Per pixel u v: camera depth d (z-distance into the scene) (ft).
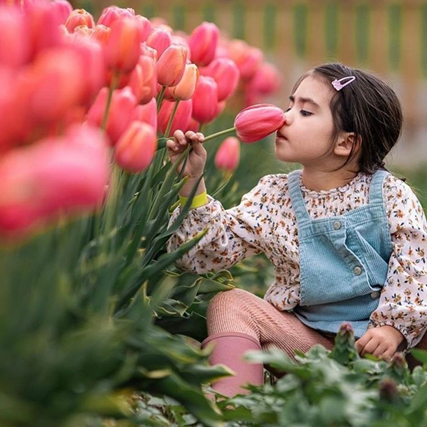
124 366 10.59
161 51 15.24
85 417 10.02
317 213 17.08
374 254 16.56
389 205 16.78
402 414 10.75
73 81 8.59
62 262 10.21
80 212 10.51
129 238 13.93
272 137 38.42
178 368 11.51
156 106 13.75
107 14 14.94
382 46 65.31
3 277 9.32
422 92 64.75
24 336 9.47
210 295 16.57
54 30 9.73
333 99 17.16
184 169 15.75
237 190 27.12
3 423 9.02
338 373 11.39
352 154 17.21
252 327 15.92
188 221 16.39
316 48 64.49
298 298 16.84
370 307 16.60
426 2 64.85
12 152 8.89
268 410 11.32
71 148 8.06
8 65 9.24
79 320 10.53
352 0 64.90
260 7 63.52
